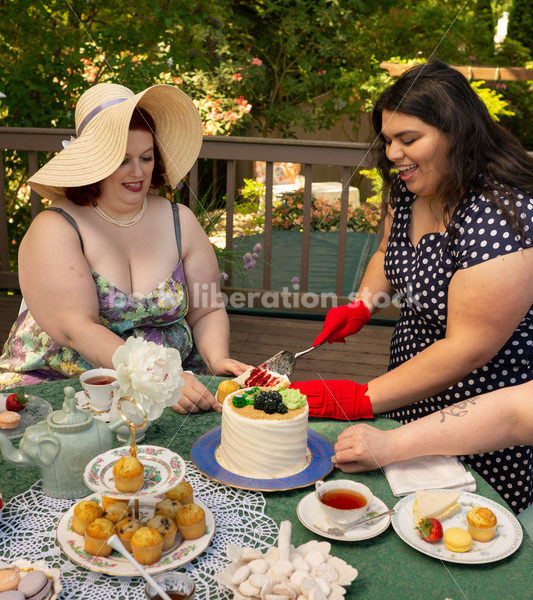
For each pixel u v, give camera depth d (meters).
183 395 1.67
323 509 1.21
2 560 1.12
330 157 3.69
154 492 1.12
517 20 10.30
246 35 9.05
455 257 1.60
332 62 9.79
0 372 2.10
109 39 5.39
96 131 1.89
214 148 3.77
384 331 3.80
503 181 1.55
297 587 0.98
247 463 1.37
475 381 1.70
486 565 1.13
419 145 1.55
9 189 5.57
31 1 5.06
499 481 1.73
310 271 4.98
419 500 1.24
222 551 1.16
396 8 9.75
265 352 3.38
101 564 1.09
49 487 1.30
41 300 1.89
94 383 1.60
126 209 1.99
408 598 1.05
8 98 4.96
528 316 1.62
